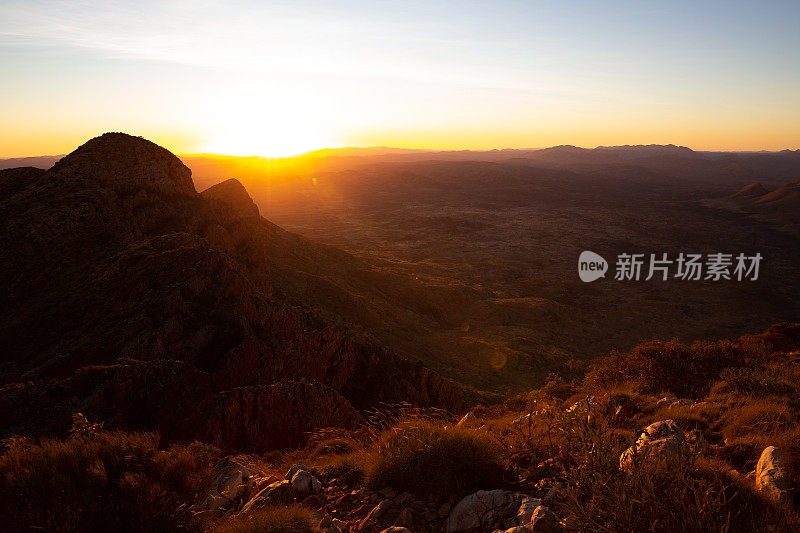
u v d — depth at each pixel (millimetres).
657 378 11359
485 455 4609
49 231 36438
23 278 33031
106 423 12078
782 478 3750
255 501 4652
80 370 13133
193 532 4227
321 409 17859
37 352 22719
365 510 4285
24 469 4289
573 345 98938
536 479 4344
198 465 5656
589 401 7816
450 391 36812
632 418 7250
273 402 16406
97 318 23469
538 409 8430
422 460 4543
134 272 26688
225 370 21688
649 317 131625
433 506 4191
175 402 13891
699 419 6531
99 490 4250
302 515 3889
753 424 5672
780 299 154875
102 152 48656
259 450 15148
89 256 34688
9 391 11812
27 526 3723
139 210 46594
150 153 53094
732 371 9820
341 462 5559
